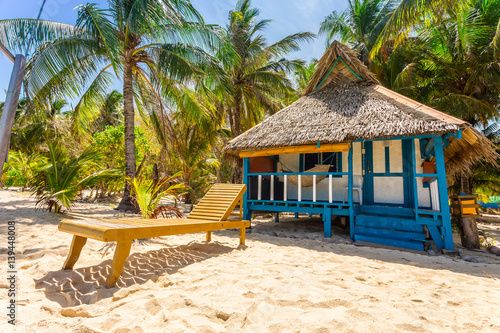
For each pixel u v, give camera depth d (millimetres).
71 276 2943
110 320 2084
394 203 7324
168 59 9695
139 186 5625
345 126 6473
